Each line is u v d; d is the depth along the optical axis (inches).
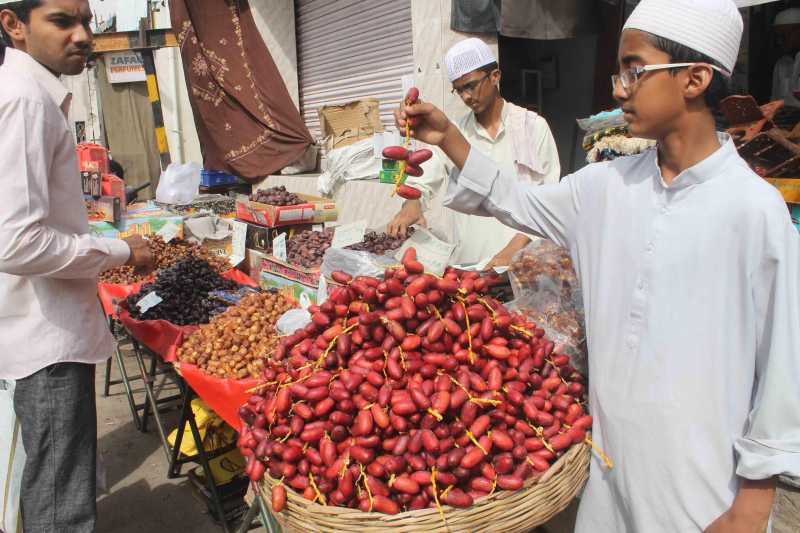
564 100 254.1
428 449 58.8
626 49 52.8
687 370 52.9
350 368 67.4
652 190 56.6
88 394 96.0
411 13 211.2
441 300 69.6
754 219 49.0
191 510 131.9
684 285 53.0
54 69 89.6
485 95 117.0
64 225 90.7
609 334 59.4
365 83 254.8
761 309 49.7
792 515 114.9
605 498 63.0
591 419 64.4
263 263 151.5
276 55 293.3
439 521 56.3
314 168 287.7
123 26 360.8
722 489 52.8
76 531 95.5
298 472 63.4
